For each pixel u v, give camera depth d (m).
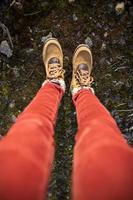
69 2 2.29
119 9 2.27
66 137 2.26
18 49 2.28
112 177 0.83
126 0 2.27
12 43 2.27
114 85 2.29
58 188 2.21
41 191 0.88
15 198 0.81
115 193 0.81
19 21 2.27
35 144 1.01
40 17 2.29
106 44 2.30
